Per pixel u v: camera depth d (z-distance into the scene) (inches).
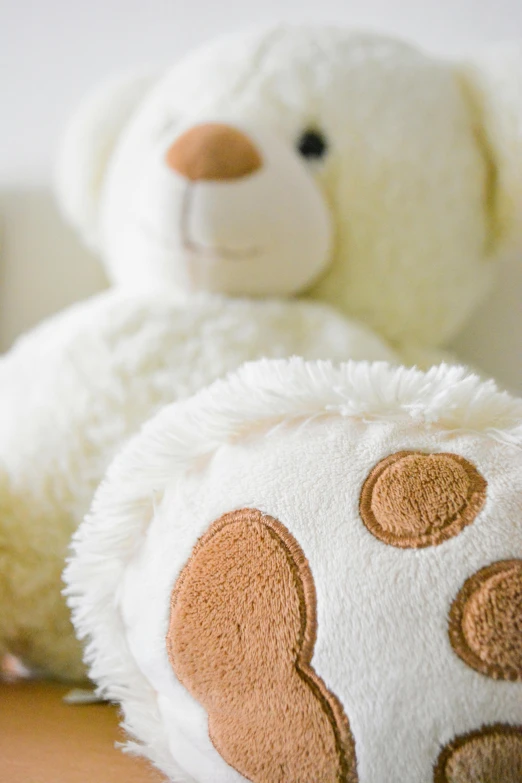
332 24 26.3
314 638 16.1
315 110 24.6
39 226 31.8
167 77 26.9
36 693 21.1
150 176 24.0
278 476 17.3
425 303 25.4
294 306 23.8
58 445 21.7
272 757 16.3
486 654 15.1
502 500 16.5
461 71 25.8
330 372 18.1
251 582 17.0
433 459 17.1
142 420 21.8
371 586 16.0
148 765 18.4
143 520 18.0
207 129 23.5
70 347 22.8
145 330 22.7
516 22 28.1
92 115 28.0
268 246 23.5
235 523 17.3
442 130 25.0
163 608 17.4
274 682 16.4
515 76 24.8
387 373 18.0
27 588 21.1
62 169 28.5
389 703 15.3
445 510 16.5
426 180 24.8
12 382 23.5
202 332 22.7
